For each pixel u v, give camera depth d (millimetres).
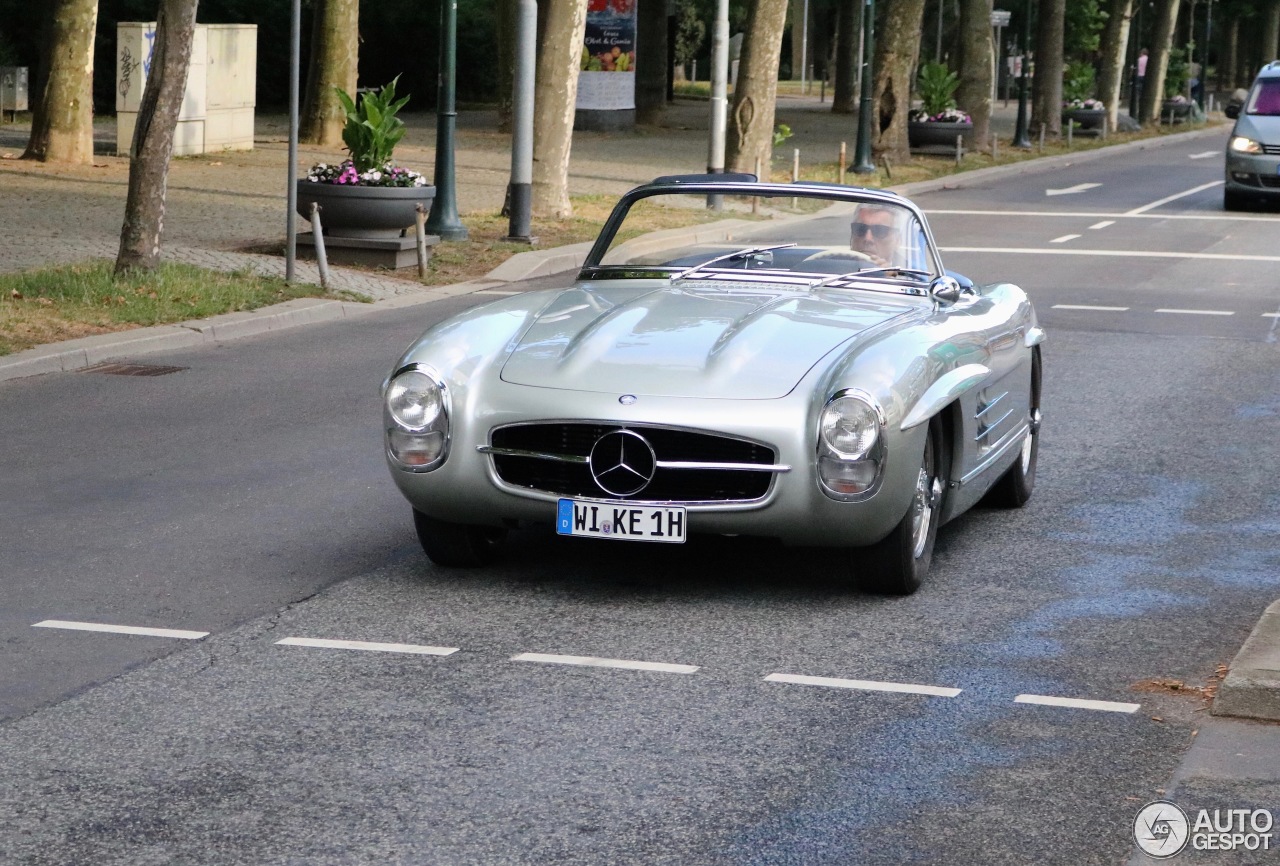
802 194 8391
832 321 7352
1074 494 9422
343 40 37188
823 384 6750
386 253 19359
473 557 7438
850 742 5379
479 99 59969
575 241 22625
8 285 15578
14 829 4637
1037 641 6559
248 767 5121
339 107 37312
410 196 19312
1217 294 18938
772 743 5363
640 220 8633
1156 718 5641
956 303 8148
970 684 6000
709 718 5602
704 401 6664
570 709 5676
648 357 6957
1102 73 59625
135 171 16172
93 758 5191
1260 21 94125
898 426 6684
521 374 6965
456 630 6605
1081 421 11672
